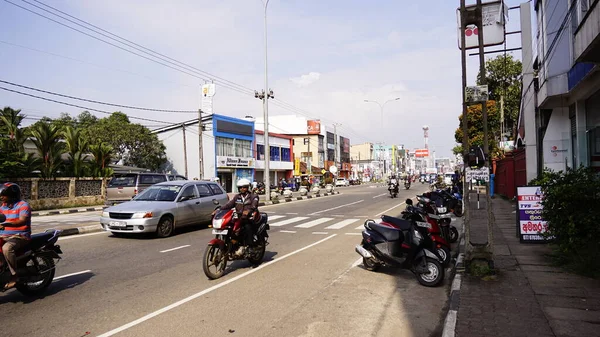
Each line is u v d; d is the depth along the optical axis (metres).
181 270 7.65
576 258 6.91
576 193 6.71
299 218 16.77
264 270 7.73
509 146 33.94
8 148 23.78
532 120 17.03
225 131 44.38
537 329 4.46
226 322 4.97
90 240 10.91
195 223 12.62
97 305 5.60
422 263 6.73
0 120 25.30
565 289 5.89
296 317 5.18
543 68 13.93
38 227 13.79
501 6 7.48
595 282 6.21
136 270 7.63
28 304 5.64
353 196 31.73
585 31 7.50
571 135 14.37
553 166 14.61
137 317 5.13
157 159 40.97
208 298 5.93
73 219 17.34
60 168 27.66
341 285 6.72
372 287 6.62
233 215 7.37
